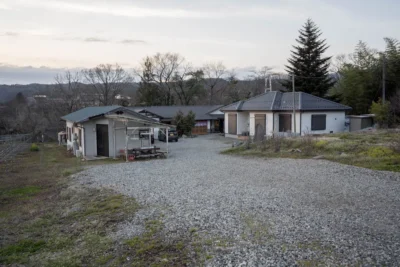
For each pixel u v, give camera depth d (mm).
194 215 8359
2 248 7188
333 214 7949
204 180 12539
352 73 34781
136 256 6312
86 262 6273
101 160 20078
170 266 5793
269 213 8242
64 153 25406
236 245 6449
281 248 6184
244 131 31859
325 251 5961
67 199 11047
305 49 40656
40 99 49781
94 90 53375
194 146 26438
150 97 53281
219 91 62812
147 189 11484
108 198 10555
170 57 65000
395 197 9203
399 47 32312
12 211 10094
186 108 42719
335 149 16703
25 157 23422
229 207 8875
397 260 5516
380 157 14305
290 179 12055
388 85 32562
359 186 10531
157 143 29531
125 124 20172
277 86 58469
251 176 12953
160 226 7762
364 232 6746
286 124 27047
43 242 7426
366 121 28234
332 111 27094
